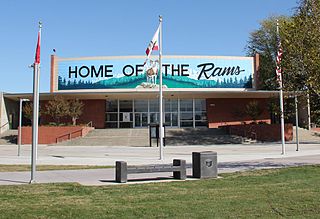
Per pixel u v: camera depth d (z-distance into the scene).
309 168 15.07
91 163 20.39
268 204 8.57
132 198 9.32
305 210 8.04
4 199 9.20
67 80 49.28
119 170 12.47
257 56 50.78
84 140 41.28
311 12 14.73
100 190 10.52
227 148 32.50
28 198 9.35
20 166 18.47
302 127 47.84
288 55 15.32
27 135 43.81
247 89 50.06
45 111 46.88
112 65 48.91
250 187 10.83
